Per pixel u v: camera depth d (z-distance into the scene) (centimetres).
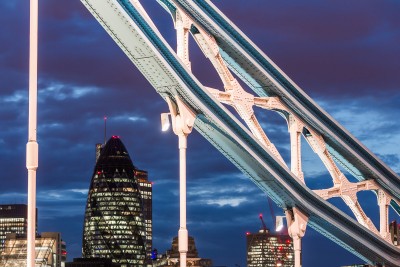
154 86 7531
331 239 9962
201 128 8119
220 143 8300
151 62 7269
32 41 5016
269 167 8462
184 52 7550
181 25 7612
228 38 8088
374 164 9800
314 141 9256
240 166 8612
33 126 4912
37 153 4884
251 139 8150
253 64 8375
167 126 7331
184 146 7425
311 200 9100
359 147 9556
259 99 8512
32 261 4800
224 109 7769
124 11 6844
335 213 9331
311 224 9581
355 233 9694
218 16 7956
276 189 8806
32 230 4816
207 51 8031
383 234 10062
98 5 6831
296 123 8919
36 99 4962
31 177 4859
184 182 7169
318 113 9012
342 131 9306
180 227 6994
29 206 4838
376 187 9969
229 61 8469
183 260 6906
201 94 7644
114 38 7169
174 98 7569
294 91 8756
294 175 8650
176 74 7350
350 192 9575
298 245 9031
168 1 7569
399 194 10156
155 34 7094
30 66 4981
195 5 7619
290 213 9088
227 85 8144
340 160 9812
